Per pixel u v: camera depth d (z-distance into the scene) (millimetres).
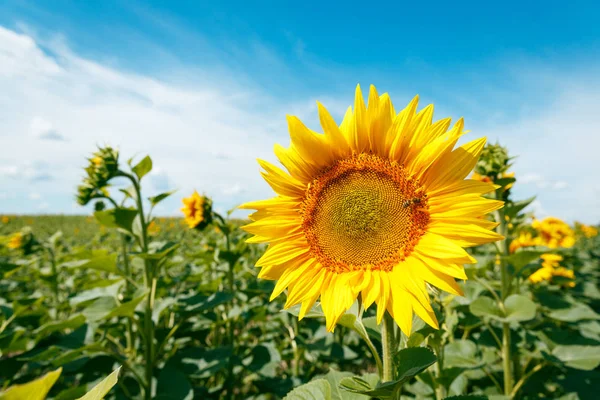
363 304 298
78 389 531
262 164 365
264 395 710
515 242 756
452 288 287
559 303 633
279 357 683
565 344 547
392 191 333
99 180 571
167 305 596
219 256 749
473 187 306
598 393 542
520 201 551
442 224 306
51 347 544
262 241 356
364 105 340
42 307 804
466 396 305
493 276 846
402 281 301
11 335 570
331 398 316
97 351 522
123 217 576
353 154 356
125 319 772
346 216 338
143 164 589
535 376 608
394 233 324
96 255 625
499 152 533
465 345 539
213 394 669
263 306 745
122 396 544
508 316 509
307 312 357
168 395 522
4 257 1452
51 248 1001
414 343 314
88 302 572
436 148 307
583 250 1631
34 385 123
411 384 598
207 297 617
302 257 353
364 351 779
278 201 364
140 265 683
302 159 362
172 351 715
